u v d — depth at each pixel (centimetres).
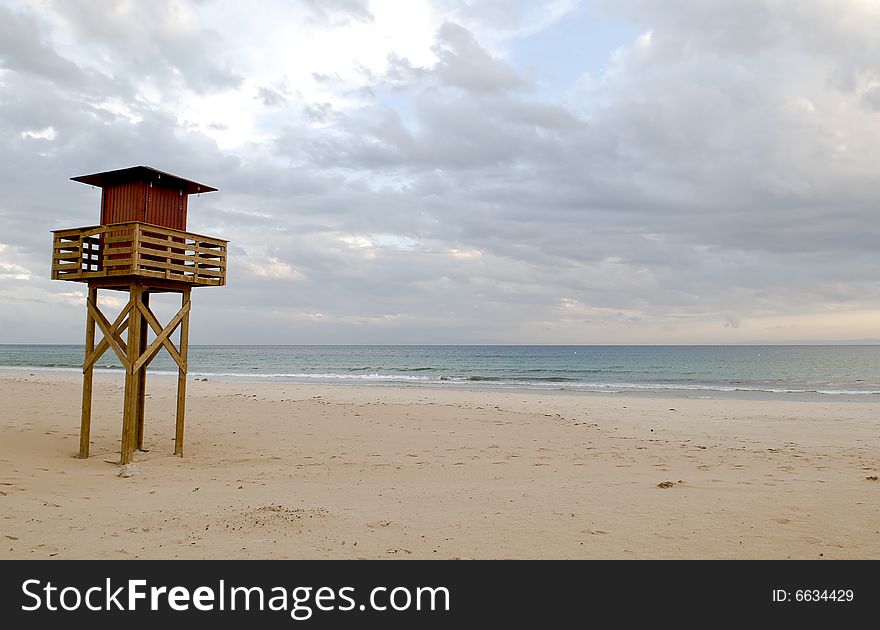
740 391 3509
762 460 1332
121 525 752
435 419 1986
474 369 6862
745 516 812
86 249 1270
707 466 1246
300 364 7994
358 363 8450
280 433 1667
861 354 13075
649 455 1404
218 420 1870
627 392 3425
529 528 757
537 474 1161
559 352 16288
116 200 1309
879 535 732
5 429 1491
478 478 1117
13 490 917
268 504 866
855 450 1504
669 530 751
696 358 10819
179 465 1213
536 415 2134
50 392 2528
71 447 1348
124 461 1198
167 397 2511
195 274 1312
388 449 1461
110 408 2036
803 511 838
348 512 827
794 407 2542
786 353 14362
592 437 1686
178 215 1358
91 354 1270
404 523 775
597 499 918
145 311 1262
